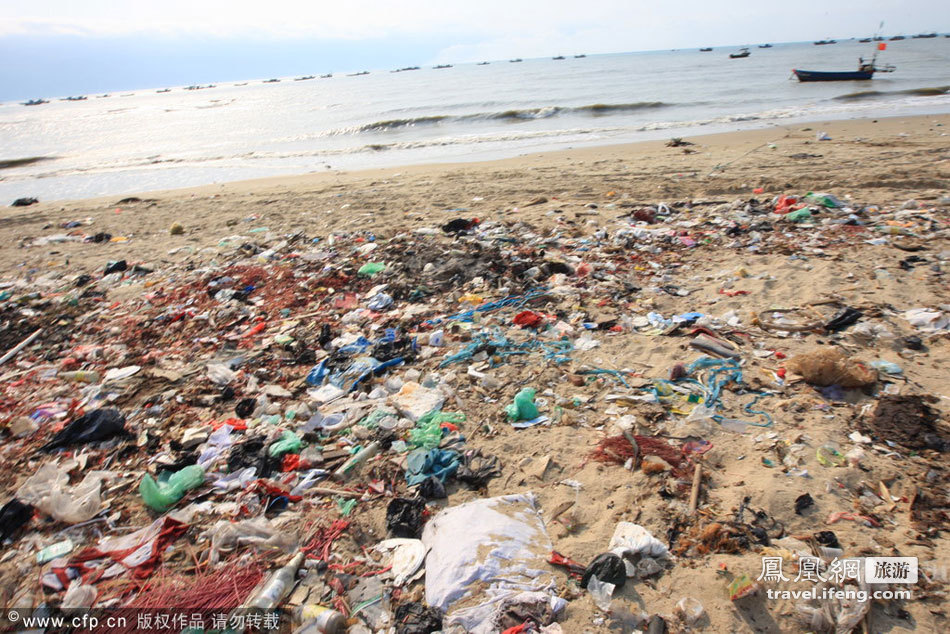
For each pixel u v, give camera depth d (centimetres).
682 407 433
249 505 359
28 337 645
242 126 2914
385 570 309
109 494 379
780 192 975
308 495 367
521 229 870
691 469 367
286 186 1427
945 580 273
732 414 419
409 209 1059
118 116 4297
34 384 538
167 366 550
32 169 2044
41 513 362
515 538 317
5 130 3603
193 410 473
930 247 685
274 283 741
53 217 1255
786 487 341
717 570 292
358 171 1594
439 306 641
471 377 492
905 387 433
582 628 268
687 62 6216
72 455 423
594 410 441
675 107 2477
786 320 548
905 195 895
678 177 1142
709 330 531
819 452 370
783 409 419
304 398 480
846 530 311
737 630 261
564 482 366
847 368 436
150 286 774
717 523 318
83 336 642
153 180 1733
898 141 1325
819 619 261
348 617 283
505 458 393
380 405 459
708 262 710
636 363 498
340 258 809
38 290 795
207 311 672
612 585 286
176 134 2759
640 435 404
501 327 578
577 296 636
